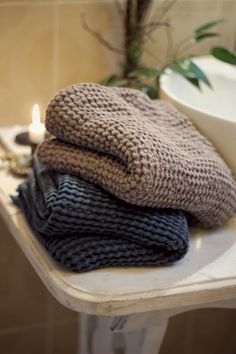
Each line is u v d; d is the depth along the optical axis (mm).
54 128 956
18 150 1238
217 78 1312
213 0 1416
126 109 975
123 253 895
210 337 1789
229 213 1012
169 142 945
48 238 924
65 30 1316
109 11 1331
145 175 850
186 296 872
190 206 936
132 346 1100
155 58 1418
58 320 1609
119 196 883
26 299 1554
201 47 1458
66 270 885
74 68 1362
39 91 1355
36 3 1270
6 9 1253
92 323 1188
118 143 885
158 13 1375
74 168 932
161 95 1217
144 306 854
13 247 1470
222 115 1307
